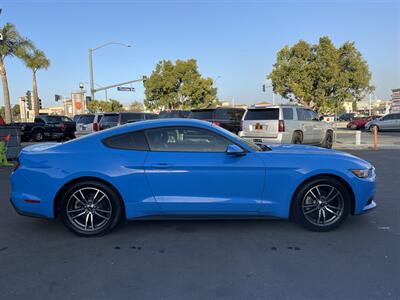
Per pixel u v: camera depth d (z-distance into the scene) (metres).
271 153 4.77
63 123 26.11
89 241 4.61
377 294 3.24
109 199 4.68
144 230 5.00
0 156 11.41
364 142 19.95
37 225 5.29
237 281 3.51
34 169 4.65
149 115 18.28
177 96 44.22
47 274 3.70
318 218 4.83
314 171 4.67
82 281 3.54
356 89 33.00
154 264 3.91
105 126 16.83
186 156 4.66
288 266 3.82
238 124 16.88
